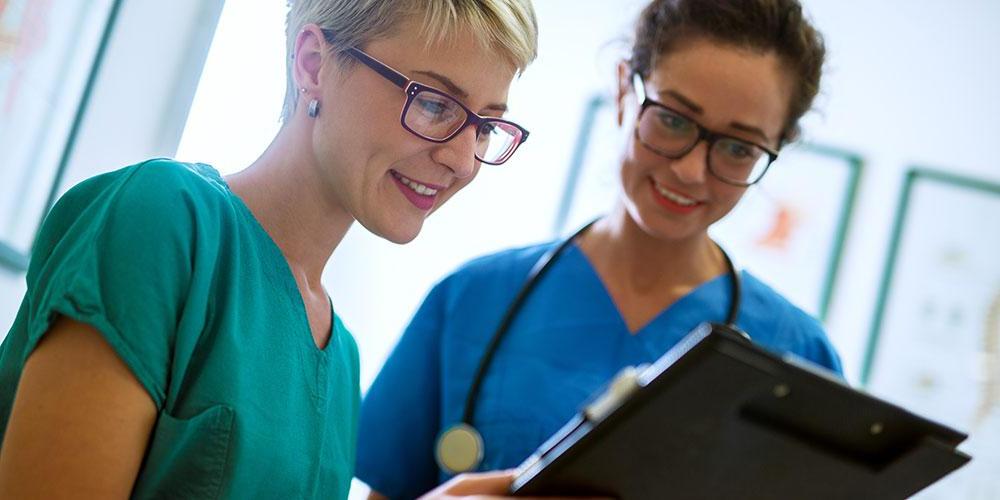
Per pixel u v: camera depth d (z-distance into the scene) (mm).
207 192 1107
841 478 1083
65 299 965
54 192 2186
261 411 1082
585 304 1689
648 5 1641
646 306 1691
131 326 980
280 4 2480
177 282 1026
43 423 938
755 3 1551
